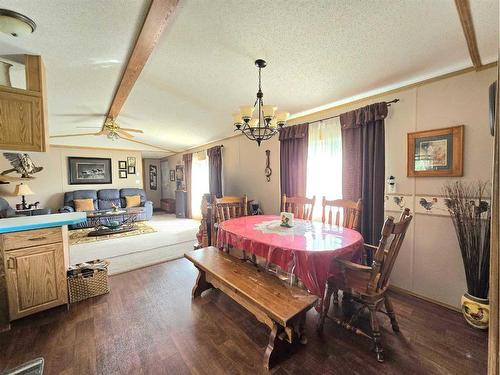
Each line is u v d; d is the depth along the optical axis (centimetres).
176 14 164
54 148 612
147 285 270
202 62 230
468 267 194
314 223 254
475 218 194
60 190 622
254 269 214
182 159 773
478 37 163
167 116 425
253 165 447
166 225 602
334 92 270
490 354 57
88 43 197
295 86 261
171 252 387
